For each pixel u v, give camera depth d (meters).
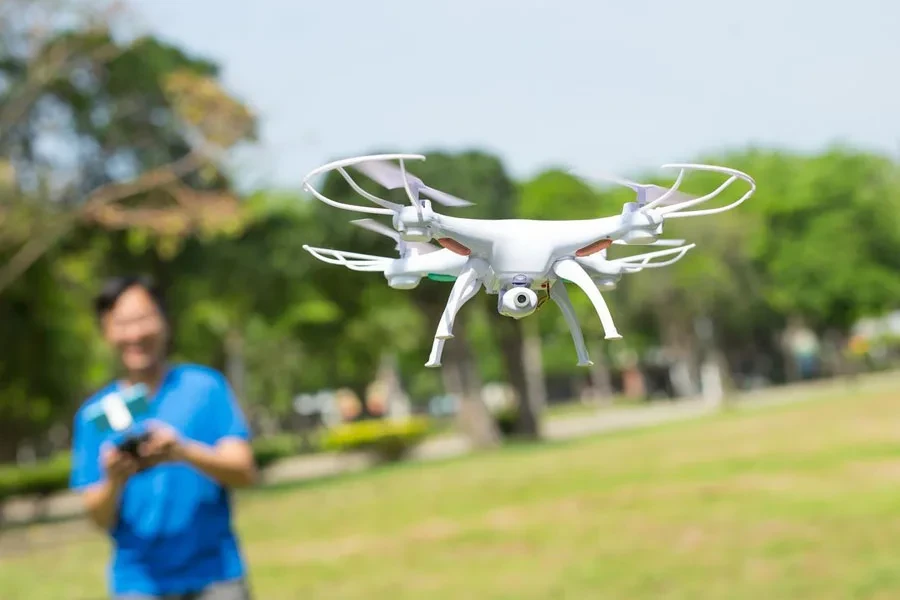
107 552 13.16
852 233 44.25
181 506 3.64
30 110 18.44
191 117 16.31
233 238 23.53
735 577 8.19
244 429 3.77
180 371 3.84
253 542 12.58
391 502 15.47
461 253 1.53
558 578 8.70
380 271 1.60
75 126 19.06
